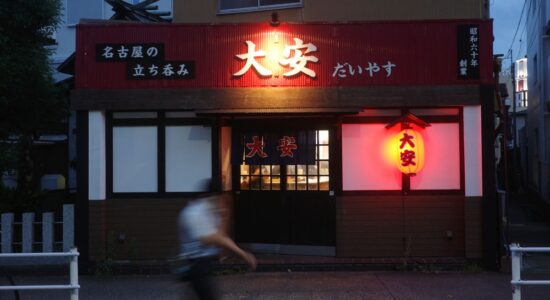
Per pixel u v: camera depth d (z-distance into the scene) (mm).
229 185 10086
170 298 7812
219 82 9398
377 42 9359
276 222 9984
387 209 9500
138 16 12570
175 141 9680
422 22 9352
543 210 17516
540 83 17953
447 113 9508
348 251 9516
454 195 9438
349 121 9562
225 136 9875
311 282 8555
